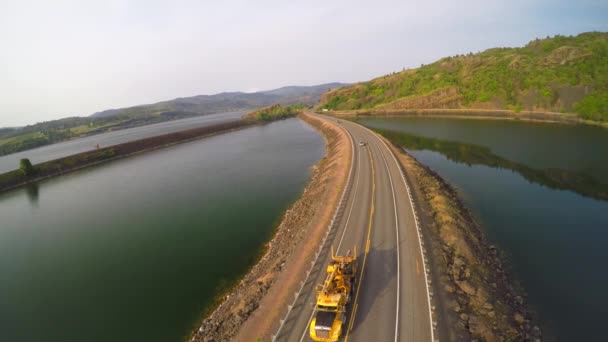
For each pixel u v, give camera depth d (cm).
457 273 2383
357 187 4522
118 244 4188
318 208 3991
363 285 2309
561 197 4406
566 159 6006
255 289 2534
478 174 5691
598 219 3703
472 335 1822
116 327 2567
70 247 4303
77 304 2969
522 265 2864
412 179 4816
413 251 2700
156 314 2650
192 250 3734
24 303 3072
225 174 7356
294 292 2339
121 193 6719
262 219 4422
